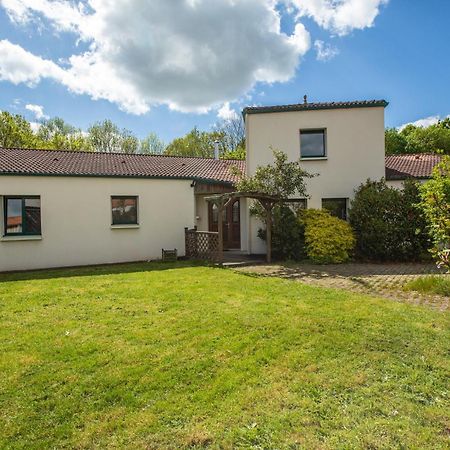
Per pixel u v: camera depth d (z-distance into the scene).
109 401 3.05
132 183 12.34
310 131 14.01
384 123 13.57
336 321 5.04
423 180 13.95
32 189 10.79
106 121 37.50
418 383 3.32
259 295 6.73
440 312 5.56
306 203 13.87
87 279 8.79
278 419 2.75
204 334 4.59
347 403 2.98
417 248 11.68
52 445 2.50
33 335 4.63
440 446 2.42
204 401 3.03
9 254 10.58
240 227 14.69
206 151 38.88
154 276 9.12
